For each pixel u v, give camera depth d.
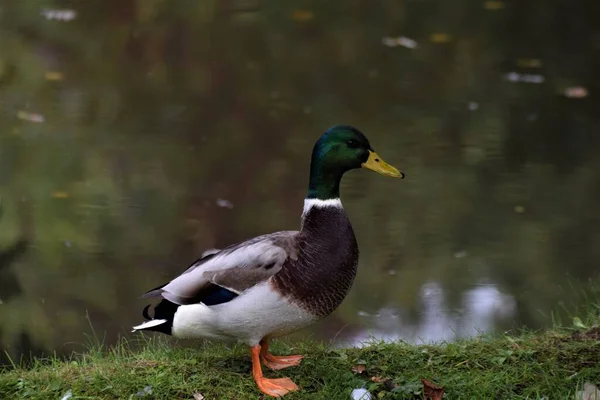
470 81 17.55
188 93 16.84
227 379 6.84
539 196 13.25
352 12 20.89
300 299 6.42
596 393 6.29
